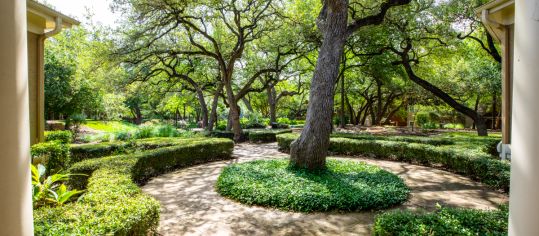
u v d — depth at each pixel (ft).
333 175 21.52
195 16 47.52
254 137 53.83
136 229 9.55
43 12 20.47
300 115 135.23
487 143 31.27
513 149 4.24
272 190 17.34
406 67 49.96
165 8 41.27
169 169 27.96
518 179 4.09
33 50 22.50
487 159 21.84
